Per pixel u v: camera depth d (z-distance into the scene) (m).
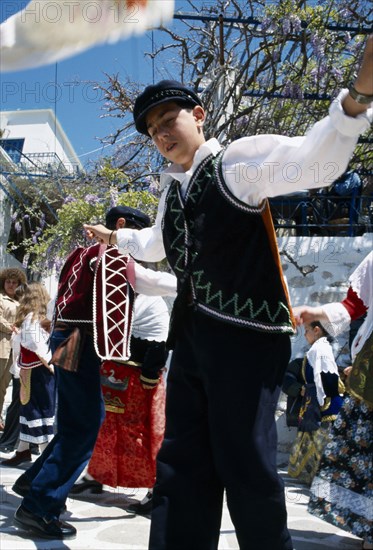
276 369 2.08
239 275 2.02
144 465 3.94
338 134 1.72
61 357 3.22
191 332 2.11
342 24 7.43
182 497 2.06
